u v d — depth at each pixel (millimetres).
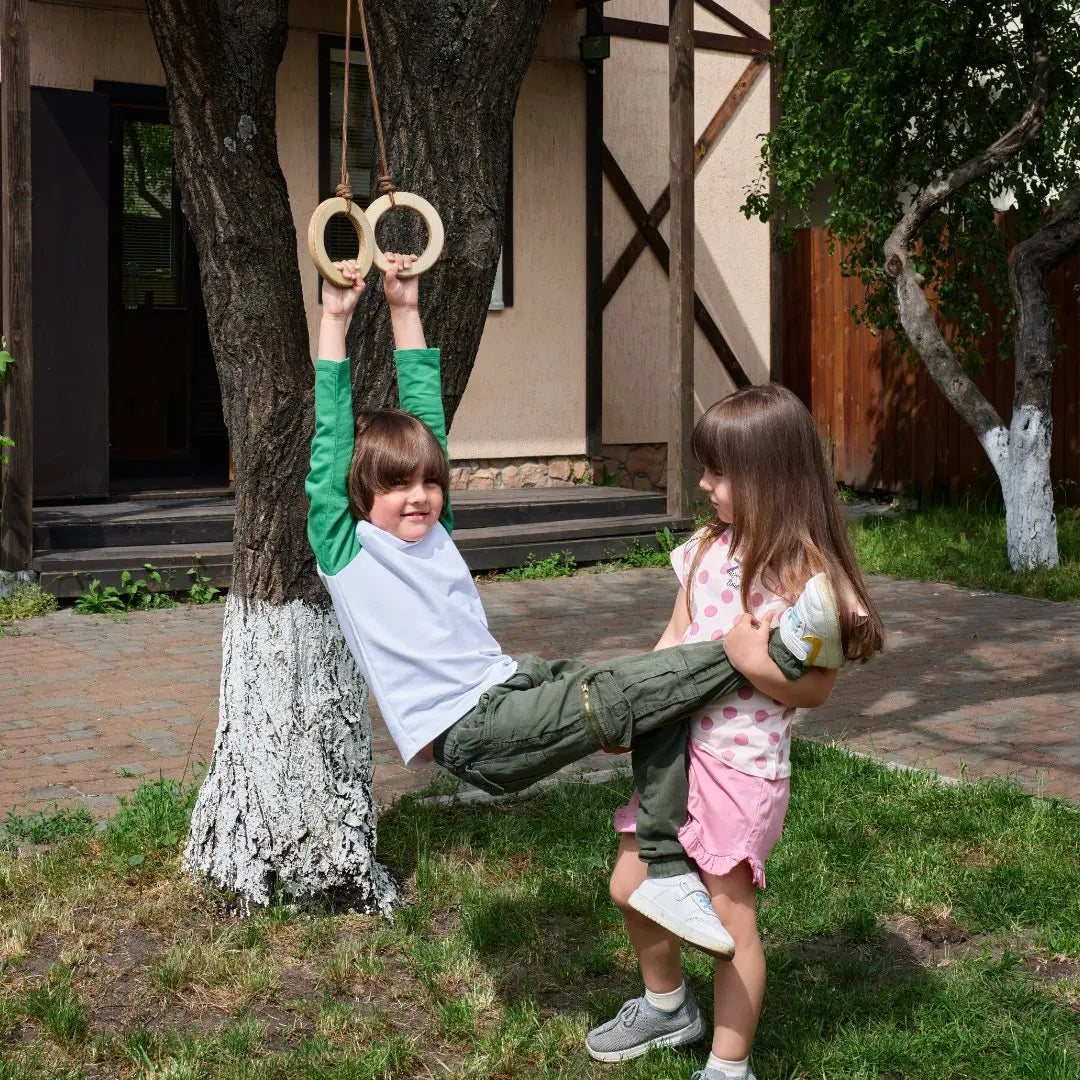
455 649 2770
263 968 3523
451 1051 3207
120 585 8344
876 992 3438
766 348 13586
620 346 12688
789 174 10461
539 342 11742
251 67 3771
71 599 8312
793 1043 3170
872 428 13141
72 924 3762
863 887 4062
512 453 11695
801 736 5773
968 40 9859
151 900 3932
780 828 2844
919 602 8797
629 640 7629
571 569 9781
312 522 2883
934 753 5547
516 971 3572
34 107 8891
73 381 9266
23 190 7938
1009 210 11523
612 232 12516
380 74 3754
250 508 3855
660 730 2770
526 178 11539
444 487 2879
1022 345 9492
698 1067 3066
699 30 12844
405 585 2781
